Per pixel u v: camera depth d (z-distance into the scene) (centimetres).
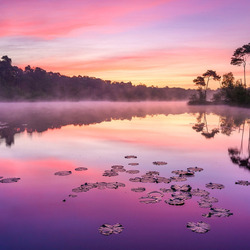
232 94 5925
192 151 1188
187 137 1590
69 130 1920
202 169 887
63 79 15225
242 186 721
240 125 2214
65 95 13675
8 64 12100
